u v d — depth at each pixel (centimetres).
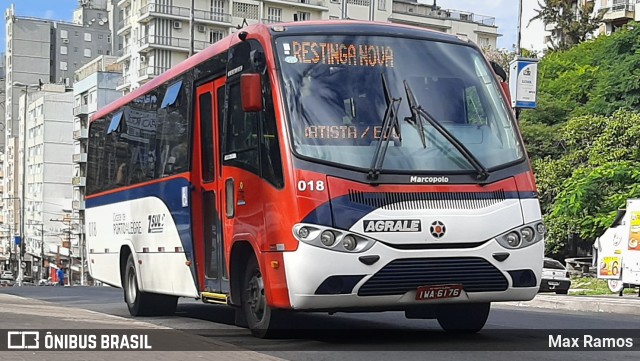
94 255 1678
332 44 898
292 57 886
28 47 13200
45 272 10331
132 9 8881
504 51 5391
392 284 819
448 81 910
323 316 1301
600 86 4069
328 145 842
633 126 3534
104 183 1623
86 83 9519
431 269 826
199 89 1120
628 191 3328
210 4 8431
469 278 839
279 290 843
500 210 858
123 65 9250
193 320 1311
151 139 1338
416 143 859
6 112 13462
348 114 862
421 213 827
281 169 844
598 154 3559
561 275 2686
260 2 8694
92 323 1143
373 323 1176
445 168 853
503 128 911
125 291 1470
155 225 1295
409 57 912
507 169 880
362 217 815
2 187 14000
